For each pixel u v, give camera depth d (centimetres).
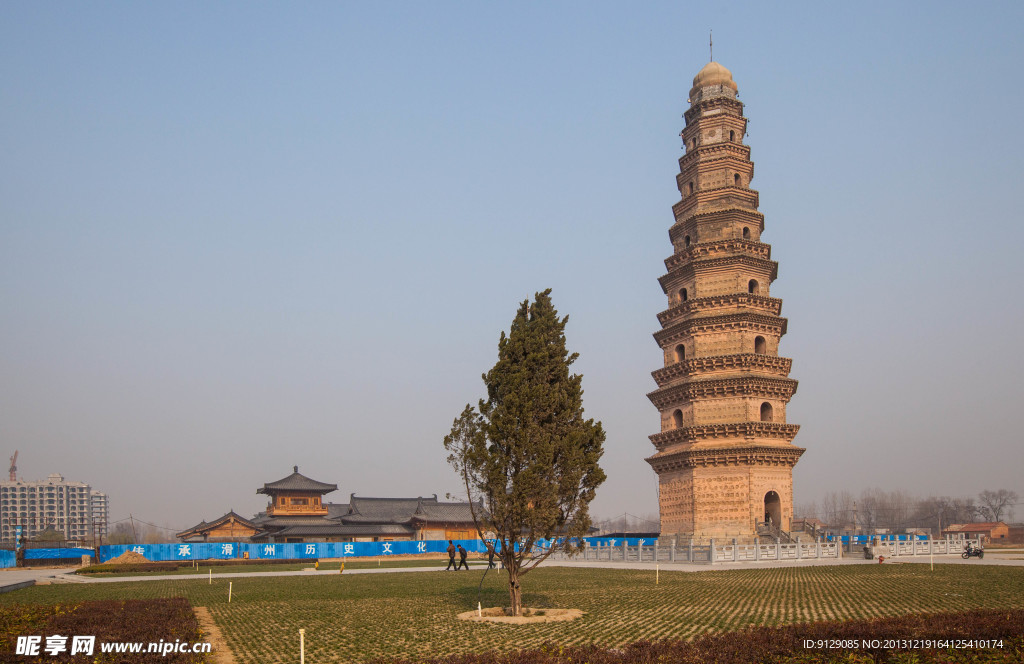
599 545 9362
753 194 9388
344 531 13625
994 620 3141
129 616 3872
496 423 4156
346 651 3341
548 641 3434
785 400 8819
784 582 5650
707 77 9812
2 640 3117
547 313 4494
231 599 5347
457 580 6875
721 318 8738
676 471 8788
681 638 3456
